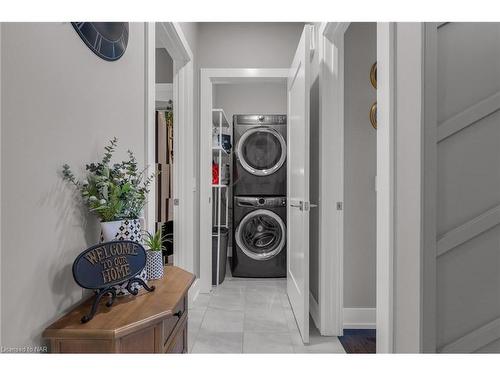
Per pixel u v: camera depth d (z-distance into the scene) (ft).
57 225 3.06
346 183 8.45
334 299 7.76
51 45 2.96
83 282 3.01
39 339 2.78
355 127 8.45
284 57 10.64
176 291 3.78
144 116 5.40
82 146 3.53
